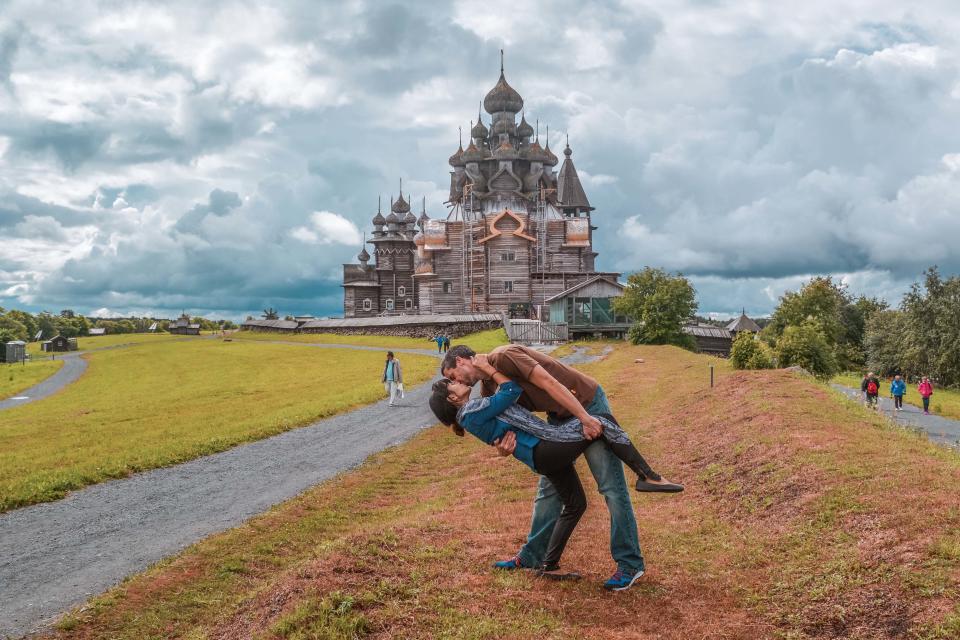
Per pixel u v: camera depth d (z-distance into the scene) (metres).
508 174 101.94
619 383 34.97
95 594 9.89
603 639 6.69
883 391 51.25
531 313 94.50
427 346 76.44
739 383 24.78
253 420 27.70
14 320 184.62
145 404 38.72
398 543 8.78
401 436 23.86
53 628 8.61
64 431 27.81
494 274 95.88
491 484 15.12
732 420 18.28
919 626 6.31
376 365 57.03
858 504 9.66
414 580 7.68
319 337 100.31
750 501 11.54
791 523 9.91
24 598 9.80
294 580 7.67
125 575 10.70
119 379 64.50
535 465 7.48
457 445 21.45
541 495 8.23
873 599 7.02
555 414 7.83
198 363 73.94
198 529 13.23
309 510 14.31
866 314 94.12
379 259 122.50
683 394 26.61
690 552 9.48
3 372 80.38
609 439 7.46
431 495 15.08
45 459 20.42
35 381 68.94
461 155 115.25
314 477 17.80
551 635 6.68
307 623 6.84
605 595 7.71
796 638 6.77
